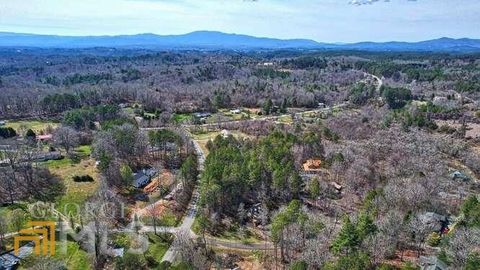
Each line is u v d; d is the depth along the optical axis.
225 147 166.38
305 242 106.19
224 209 138.00
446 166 172.62
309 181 153.88
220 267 106.19
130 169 152.38
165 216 132.38
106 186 139.00
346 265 84.44
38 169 156.75
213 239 121.44
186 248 106.38
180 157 183.25
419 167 163.12
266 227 127.75
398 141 196.50
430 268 89.94
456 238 96.12
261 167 144.75
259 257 111.31
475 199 118.56
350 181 151.88
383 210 119.38
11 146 183.50
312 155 178.00
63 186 150.38
